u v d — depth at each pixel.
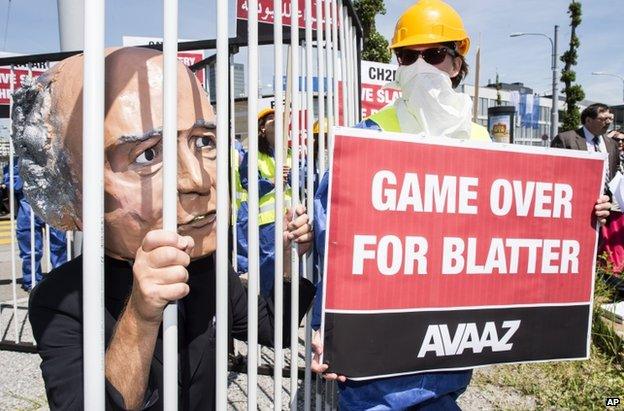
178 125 1.13
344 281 1.56
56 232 6.16
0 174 17.28
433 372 1.78
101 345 0.89
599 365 3.67
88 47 0.85
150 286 0.93
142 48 1.21
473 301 1.71
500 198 1.73
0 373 3.74
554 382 3.54
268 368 3.64
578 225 1.84
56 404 1.10
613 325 4.07
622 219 5.05
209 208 1.21
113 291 1.28
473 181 1.69
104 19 0.87
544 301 1.81
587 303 1.88
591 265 1.87
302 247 1.75
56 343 1.17
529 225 1.77
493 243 1.72
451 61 2.00
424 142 1.62
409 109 1.92
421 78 1.84
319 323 1.67
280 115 1.39
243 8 2.66
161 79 1.13
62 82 1.15
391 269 1.60
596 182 1.86
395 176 1.59
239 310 1.71
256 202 1.21
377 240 1.58
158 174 1.13
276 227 1.42
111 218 1.13
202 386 1.41
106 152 1.10
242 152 5.02
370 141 1.56
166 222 0.96
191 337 1.41
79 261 1.29
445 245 1.66
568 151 1.80
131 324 0.99
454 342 1.69
